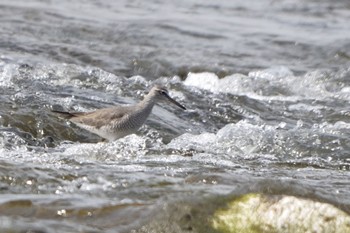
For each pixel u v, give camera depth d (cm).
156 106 1956
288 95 2259
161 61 2473
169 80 2289
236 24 2981
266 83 2323
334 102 2188
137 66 2441
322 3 3400
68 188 1343
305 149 1712
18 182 1355
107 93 2033
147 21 2873
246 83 2314
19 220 1180
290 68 2497
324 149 1717
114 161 1547
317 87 2306
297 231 1134
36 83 1984
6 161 1429
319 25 3044
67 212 1214
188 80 2361
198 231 1155
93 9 3044
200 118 1948
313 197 1184
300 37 2814
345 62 2567
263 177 1466
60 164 1478
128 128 1686
